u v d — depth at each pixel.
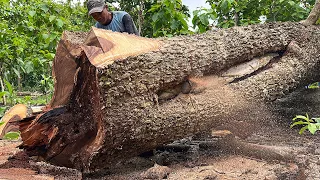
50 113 2.29
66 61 2.31
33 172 2.35
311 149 2.85
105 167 2.41
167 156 2.84
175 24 5.37
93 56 2.09
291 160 2.54
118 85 2.09
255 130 3.34
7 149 3.08
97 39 2.21
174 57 2.46
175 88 2.54
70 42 2.30
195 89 2.63
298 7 5.27
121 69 2.10
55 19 5.70
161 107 2.40
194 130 2.66
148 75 2.26
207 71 2.71
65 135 2.30
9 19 6.95
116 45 2.22
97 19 3.63
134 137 2.25
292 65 3.34
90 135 2.30
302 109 3.99
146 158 2.79
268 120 3.44
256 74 3.15
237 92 2.90
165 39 2.60
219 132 3.19
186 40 2.70
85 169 2.32
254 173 2.28
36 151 2.43
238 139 3.15
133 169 2.53
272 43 3.22
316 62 3.62
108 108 2.07
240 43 2.97
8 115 4.12
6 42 6.55
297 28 3.51
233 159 2.66
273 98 3.24
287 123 3.75
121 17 3.66
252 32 3.14
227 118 2.87
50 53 5.51
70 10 6.75
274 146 2.94
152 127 2.31
